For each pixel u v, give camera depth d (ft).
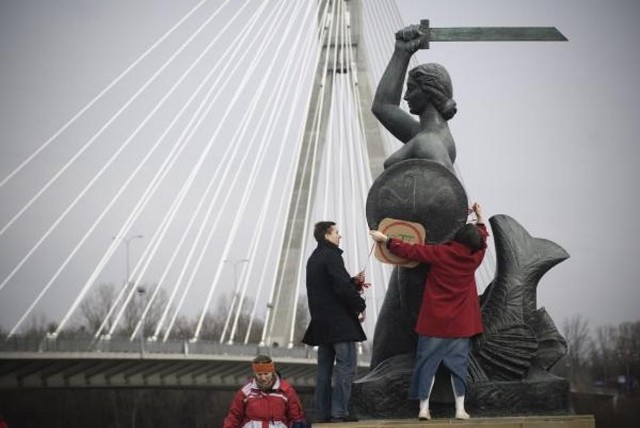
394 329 42.22
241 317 296.10
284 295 205.26
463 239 40.11
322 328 42.52
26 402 251.80
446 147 43.04
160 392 279.28
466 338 39.81
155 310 290.35
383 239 40.83
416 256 40.14
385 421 39.27
